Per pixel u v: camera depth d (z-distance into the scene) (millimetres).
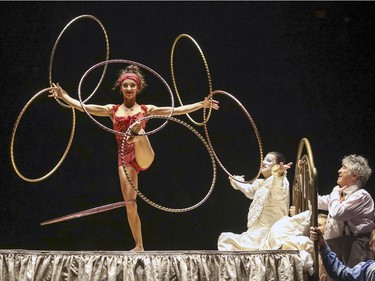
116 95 10617
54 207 10469
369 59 10367
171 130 10633
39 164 10469
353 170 7875
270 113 10492
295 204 8508
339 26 10414
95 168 10562
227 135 10547
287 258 7145
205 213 10555
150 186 10602
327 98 10422
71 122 10547
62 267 6965
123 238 10523
